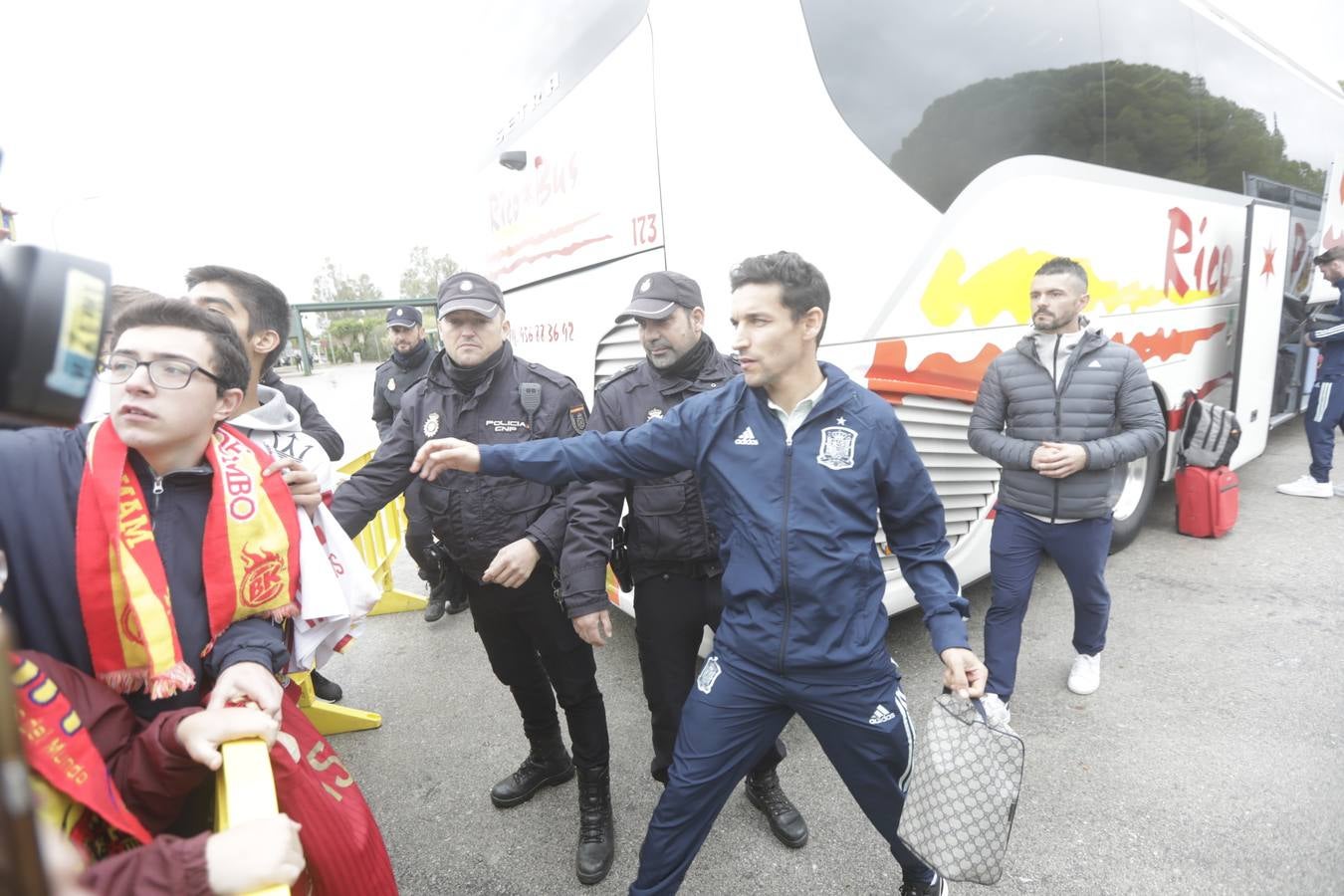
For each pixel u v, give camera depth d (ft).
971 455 10.14
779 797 7.18
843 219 8.22
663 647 6.63
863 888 6.48
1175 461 15.70
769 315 4.74
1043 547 8.74
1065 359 8.38
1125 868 6.51
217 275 5.23
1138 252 13.14
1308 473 18.92
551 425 6.60
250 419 5.23
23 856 1.13
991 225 9.75
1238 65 15.90
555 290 11.32
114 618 3.40
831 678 4.93
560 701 6.90
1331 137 21.03
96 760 2.90
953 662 4.84
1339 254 16.72
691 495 6.33
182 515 3.72
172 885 2.55
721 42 7.73
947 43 9.11
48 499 3.37
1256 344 17.10
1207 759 8.02
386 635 12.71
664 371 6.79
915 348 8.95
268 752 3.22
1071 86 11.01
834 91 8.14
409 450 6.71
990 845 4.68
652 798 7.87
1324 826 6.89
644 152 8.65
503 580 6.04
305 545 4.17
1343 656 10.06
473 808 7.89
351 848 3.78
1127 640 10.86
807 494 4.87
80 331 1.60
